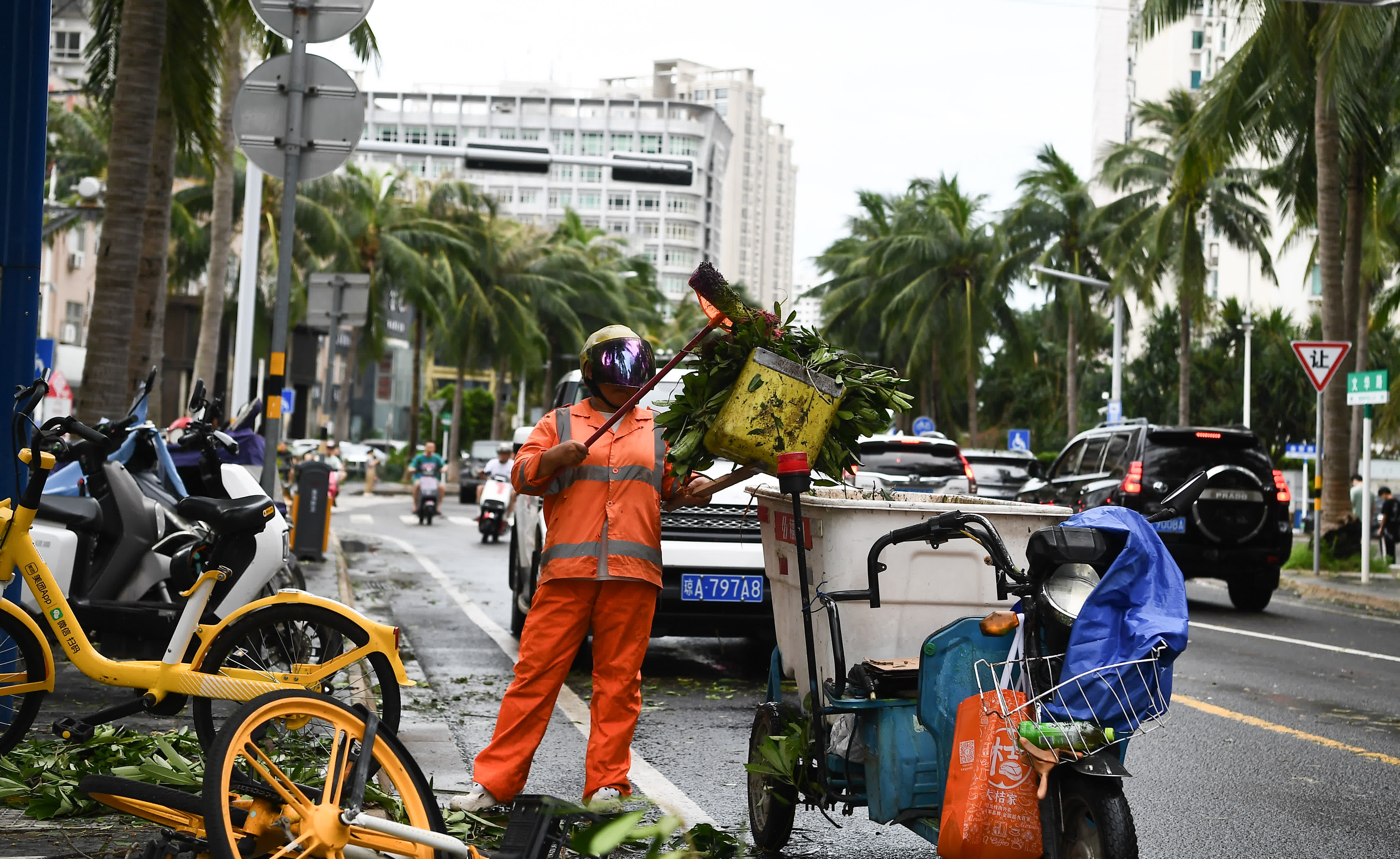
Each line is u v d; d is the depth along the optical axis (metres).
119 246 12.79
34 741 5.70
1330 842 5.34
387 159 177.38
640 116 183.75
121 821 4.66
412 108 183.62
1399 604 16.48
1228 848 5.24
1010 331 57.28
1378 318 33.44
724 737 7.18
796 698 5.11
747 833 5.25
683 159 18.61
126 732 5.50
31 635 5.38
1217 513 14.78
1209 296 59.25
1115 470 15.57
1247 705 8.58
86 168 44.53
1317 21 21.52
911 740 4.17
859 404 4.44
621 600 4.80
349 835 3.64
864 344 63.66
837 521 4.58
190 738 5.55
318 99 9.24
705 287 4.35
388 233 52.16
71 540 6.47
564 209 180.00
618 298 69.62
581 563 4.77
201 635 4.99
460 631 11.22
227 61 22.25
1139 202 46.66
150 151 13.01
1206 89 25.11
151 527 6.75
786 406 4.32
